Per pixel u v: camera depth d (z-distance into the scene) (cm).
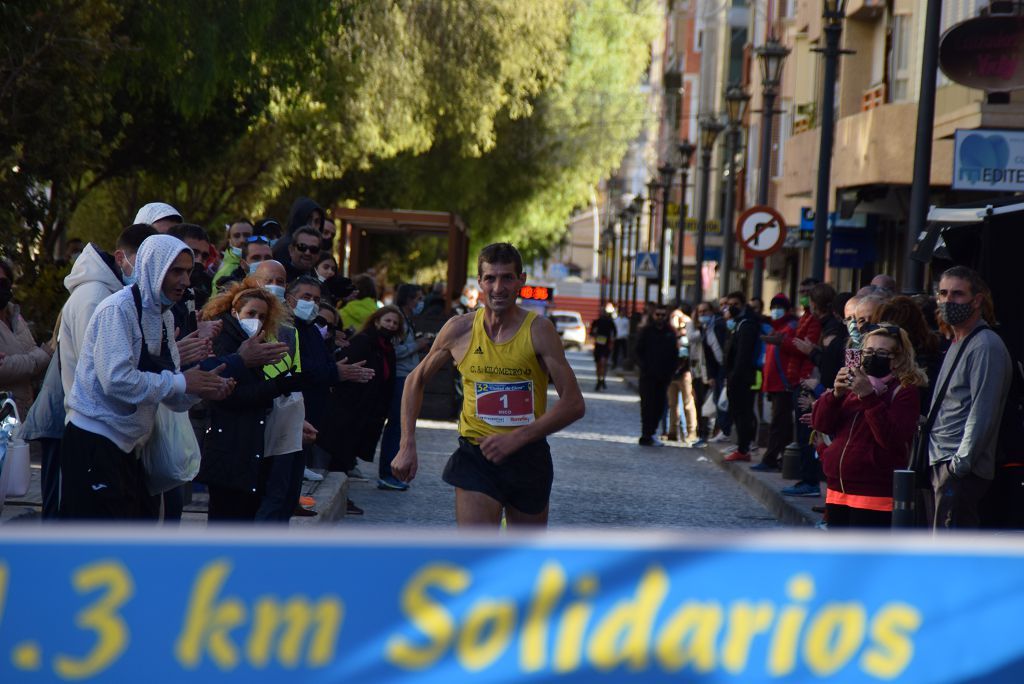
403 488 3778
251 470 2147
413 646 599
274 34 5953
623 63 11500
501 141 10931
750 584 610
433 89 8806
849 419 2116
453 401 6362
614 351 13625
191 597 598
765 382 4406
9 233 4278
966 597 616
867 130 6328
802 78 9575
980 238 2844
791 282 10475
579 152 11231
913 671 616
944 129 5581
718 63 16262
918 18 6788
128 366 1669
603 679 601
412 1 8712
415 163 10562
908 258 3694
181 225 2197
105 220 9450
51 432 2080
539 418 1794
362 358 3338
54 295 4216
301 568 600
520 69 9119
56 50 4450
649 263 12231
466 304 7969
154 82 5972
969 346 2017
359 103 8456
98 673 595
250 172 8912
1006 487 2133
